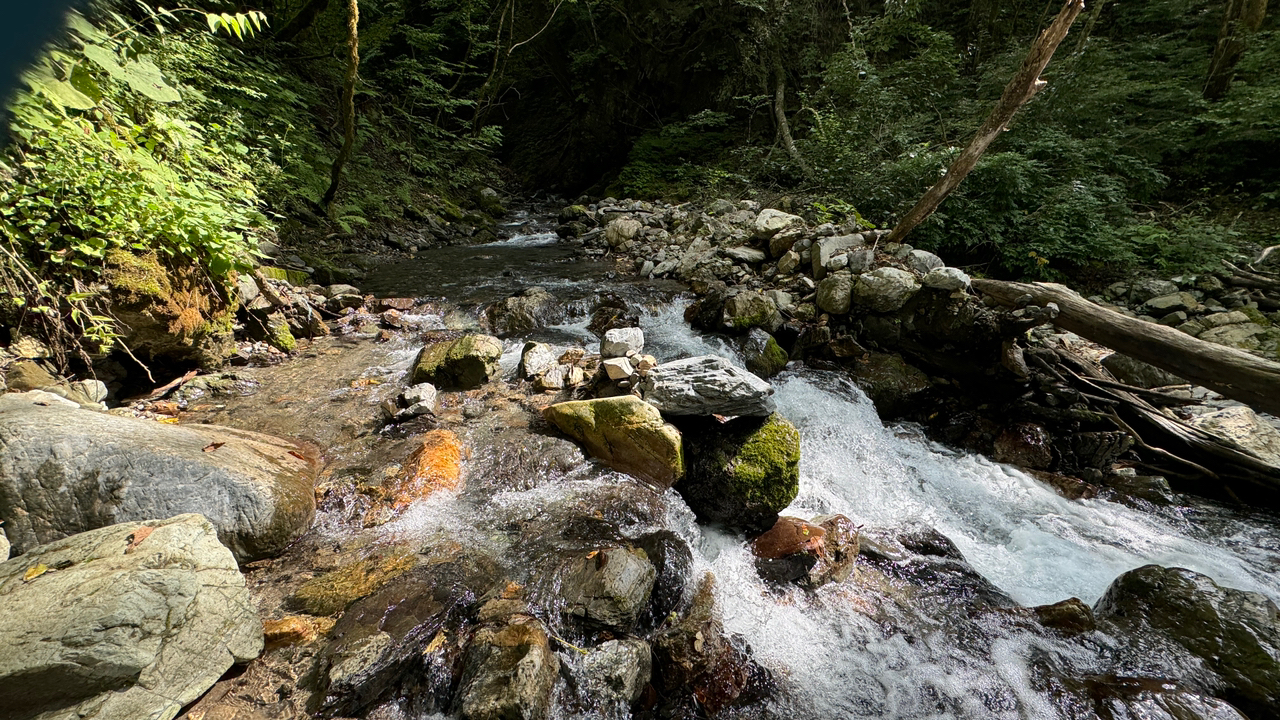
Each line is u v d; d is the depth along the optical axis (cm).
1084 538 381
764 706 245
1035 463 448
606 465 354
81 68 261
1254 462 404
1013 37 1030
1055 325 479
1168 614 287
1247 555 365
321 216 824
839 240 602
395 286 664
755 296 543
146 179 368
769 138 1249
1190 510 407
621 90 1473
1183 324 568
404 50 1461
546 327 565
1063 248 638
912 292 505
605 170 1498
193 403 391
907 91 902
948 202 662
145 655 191
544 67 1605
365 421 386
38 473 237
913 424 493
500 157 1628
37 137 324
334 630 237
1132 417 450
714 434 356
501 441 366
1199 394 477
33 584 195
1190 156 812
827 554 316
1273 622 274
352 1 670
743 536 339
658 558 286
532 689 211
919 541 354
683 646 254
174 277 394
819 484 400
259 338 479
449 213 1059
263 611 243
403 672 225
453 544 287
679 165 1296
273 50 966
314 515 296
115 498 246
